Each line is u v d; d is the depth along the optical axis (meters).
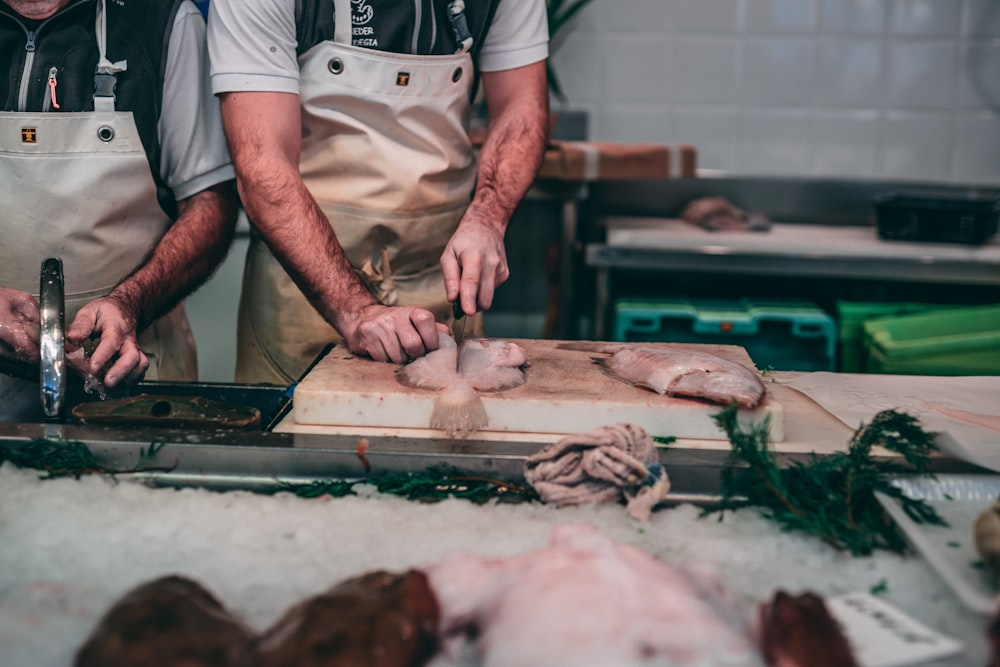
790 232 3.45
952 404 1.61
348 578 1.03
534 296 3.70
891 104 3.71
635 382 1.52
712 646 0.78
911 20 3.64
